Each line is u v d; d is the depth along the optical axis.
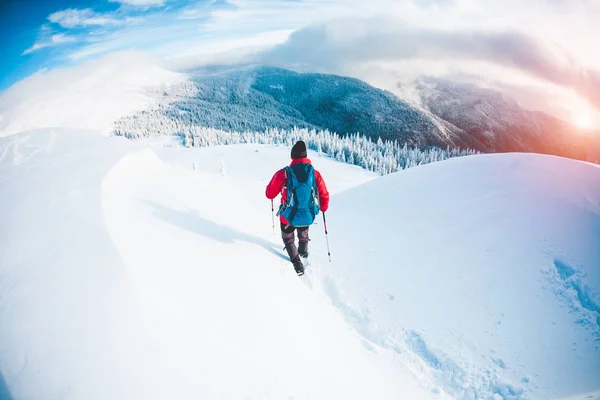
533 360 3.09
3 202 3.41
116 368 1.80
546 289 3.68
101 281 2.33
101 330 1.99
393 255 4.84
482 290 3.90
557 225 4.26
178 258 3.03
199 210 4.61
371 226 5.70
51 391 1.66
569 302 3.50
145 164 5.31
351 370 2.77
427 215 5.47
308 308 3.46
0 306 2.15
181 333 2.17
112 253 2.60
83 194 3.49
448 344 3.38
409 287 4.20
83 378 1.73
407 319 3.76
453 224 5.05
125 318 2.09
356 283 4.41
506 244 4.34
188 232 3.74
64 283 2.30
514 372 3.02
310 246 5.50
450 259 4.46
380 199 6.46
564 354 3.08
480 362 3.16
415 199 6.01
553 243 4.07
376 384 2.72
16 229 2.93
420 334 3.54
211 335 2.29
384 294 4.16
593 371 2.89
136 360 1.87
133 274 2.44
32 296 2.21
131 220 3.39
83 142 5.73
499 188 5.38
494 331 3.43
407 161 89.25
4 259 2.58
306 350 2.70
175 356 1.99
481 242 4.54
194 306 2.48
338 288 4.36
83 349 1.87
